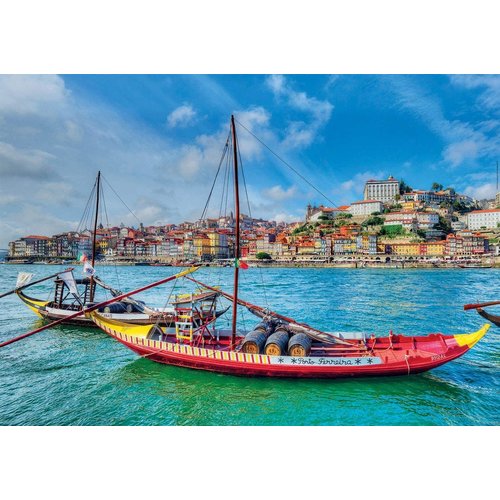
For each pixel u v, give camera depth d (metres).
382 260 171.38
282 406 16.83
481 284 79.81
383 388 18.50
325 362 18.86
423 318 38.56
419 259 166.75
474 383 19.36
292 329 21.11
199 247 198.12
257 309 23.12
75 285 33.66
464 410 16.45
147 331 22.98
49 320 34.72
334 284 82.25
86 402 17.48
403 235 184.25
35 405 17.22
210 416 15.97
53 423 15.43
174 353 20.75
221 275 115.81
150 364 21.88
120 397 17.94
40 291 63.72
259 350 19.64
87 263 35.69
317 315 40.66
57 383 19.84
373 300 53.62
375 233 186.75
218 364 19.84
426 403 17.06
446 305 48.09
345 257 179.38
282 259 191.62
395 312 42.56
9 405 17.23
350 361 18.94
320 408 16.61
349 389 18.39
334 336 20.91
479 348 26.12
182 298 22.70
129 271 149.38
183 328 22.06
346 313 41.94
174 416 16.02
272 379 19.42
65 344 27.69
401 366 19.02
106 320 23.39
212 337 22.25
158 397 17.89
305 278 102.62
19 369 22.12
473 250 165.75
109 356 24.56
